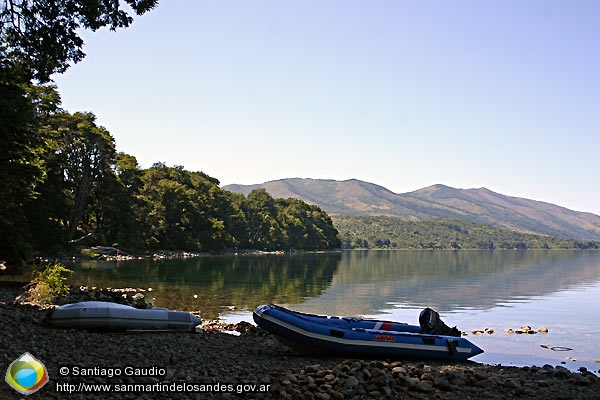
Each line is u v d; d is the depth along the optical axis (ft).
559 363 56.75
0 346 38.27
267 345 53.11
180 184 355.15
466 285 154.81
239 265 230.89
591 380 40.14
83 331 48.85
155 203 322.55
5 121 82.43
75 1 65.05
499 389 36.63
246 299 106.32
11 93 80.84
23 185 100.78
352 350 47.39
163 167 377.91
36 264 155.94
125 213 256.93
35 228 158.10
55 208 181.57
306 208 600.80
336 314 91.71
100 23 66.64
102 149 238.68
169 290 116.88
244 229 445.37
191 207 343.05
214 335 56.59
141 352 42.19
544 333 75.10
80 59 68.74
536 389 37.35
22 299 74.18
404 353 48.44
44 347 40.11
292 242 531.09
